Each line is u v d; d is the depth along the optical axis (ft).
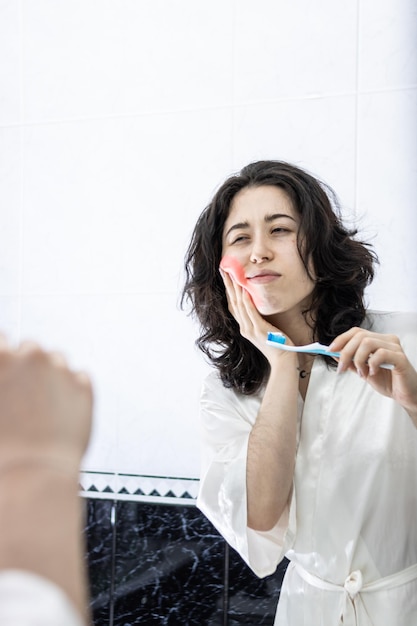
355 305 3.58
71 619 0.59
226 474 3.31
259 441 3.26
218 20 4.76
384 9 4.38
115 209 4.99
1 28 5.28
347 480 3.28
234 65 4.71
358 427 3.32
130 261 4.93
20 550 0.64
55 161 5.15
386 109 4.35
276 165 3.68
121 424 4.85
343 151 4.43
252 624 4.37
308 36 4.54
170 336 4.80
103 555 4.78
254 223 3.58
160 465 4.75
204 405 3.68
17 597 0.59
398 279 4.25
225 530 3.34
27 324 5.16
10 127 5.25
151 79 4.92
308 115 4.52
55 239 5.13
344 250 3.58
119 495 4.79
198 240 3.79
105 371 4.93
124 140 4.99
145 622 4.64
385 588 3.18
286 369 3.34
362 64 4.41
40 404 0.70
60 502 0.67
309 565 3.31
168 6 4.89
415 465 3.24
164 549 4.65
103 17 5.05
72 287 5.07
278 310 3.50
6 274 5.22
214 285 3.75
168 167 4.87
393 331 3.57
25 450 0.69
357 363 2.92
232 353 3.68
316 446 3.36
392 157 4.32
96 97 5.06
